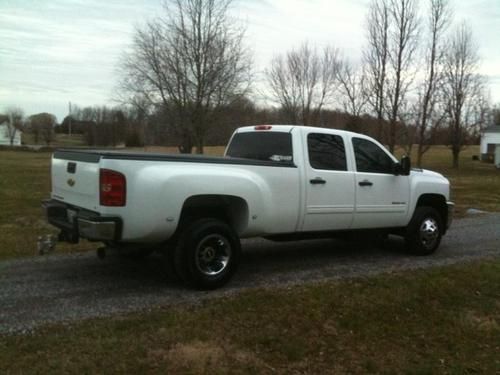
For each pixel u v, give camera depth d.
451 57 38.41
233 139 7.00
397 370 3.96
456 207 14.81
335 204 6.59
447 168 40.88
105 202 4.94
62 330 4.27
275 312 4.90
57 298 5.12
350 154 6.84
